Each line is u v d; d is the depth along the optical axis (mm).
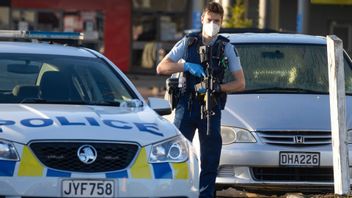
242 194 28125
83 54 25156
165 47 92688
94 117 20859
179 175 20422
